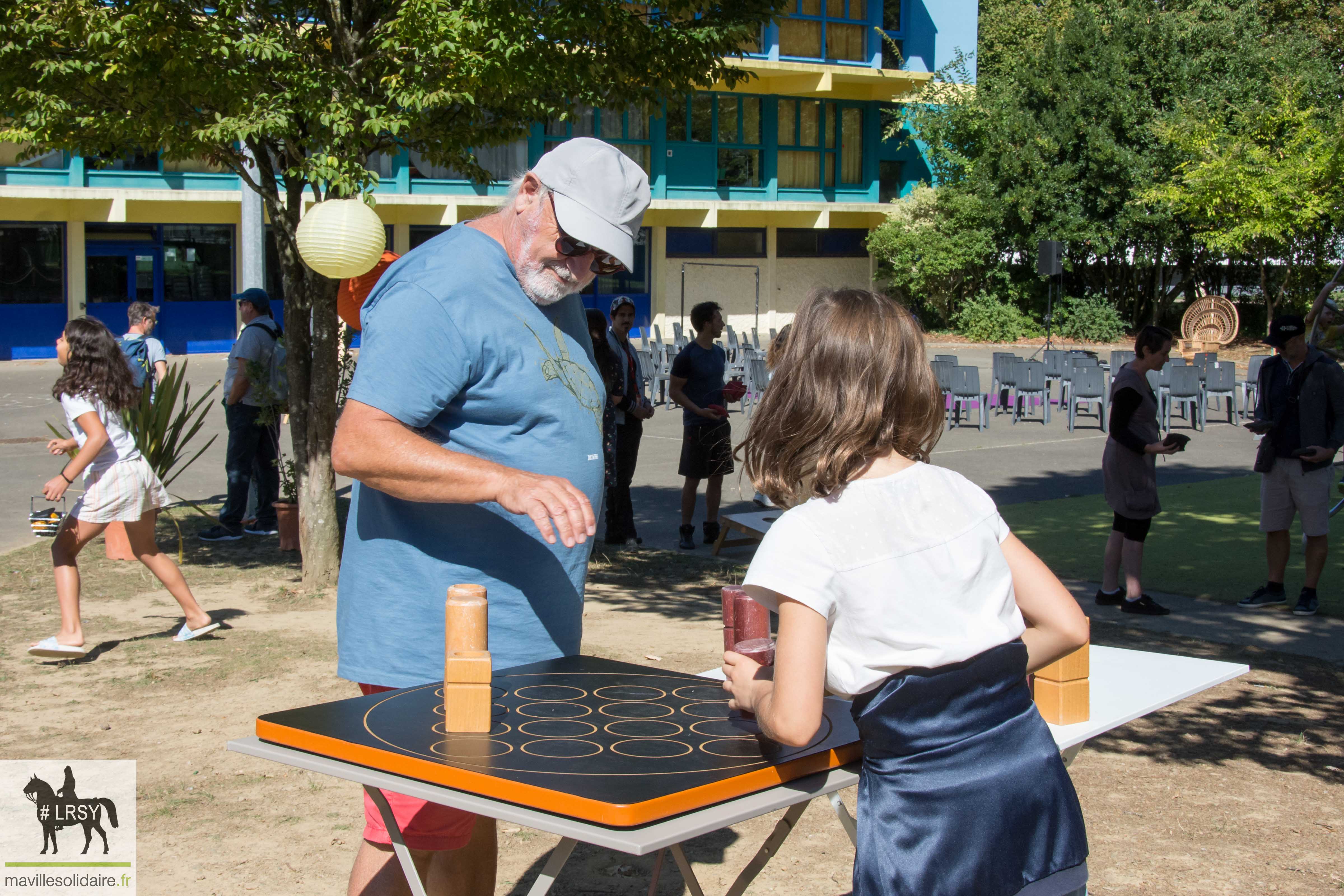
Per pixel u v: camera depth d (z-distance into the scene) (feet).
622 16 23.21
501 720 7.14
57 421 53.88
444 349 7.82
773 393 6.63
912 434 6.53
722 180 107.55
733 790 6.19
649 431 54.54
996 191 104.63
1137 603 24.35
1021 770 6.30
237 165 24.07
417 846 8.30
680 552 30.12
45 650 19.10
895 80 109.91
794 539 6.22
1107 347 99.09
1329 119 91.04
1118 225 99.60
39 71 21.68
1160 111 100.58
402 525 8.29
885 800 6.22
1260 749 16.53
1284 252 94.58
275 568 27.02
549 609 8.57
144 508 19.97
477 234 8.34
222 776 14.82
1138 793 14.88
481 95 22.58
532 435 8.37
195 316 89.51
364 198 21.01
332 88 21.66
